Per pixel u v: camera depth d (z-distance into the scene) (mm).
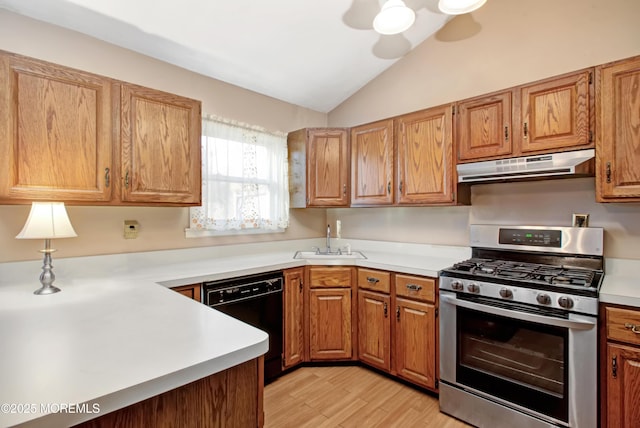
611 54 1992
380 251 3119
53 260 1873
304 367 2615
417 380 2197
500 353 1835
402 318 2287
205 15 2018
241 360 885
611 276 1891
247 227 2738
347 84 3156
